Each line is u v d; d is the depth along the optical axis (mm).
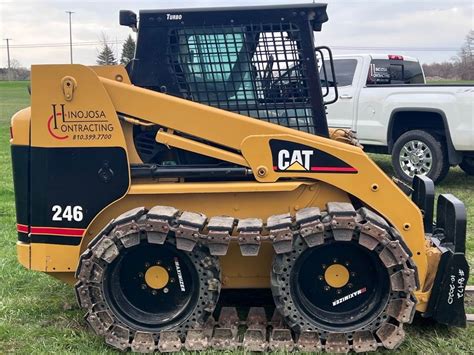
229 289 4668
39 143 3893
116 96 3871
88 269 3725
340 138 5250
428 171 9203
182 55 4066
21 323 4324
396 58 10727
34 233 3996
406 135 9375
